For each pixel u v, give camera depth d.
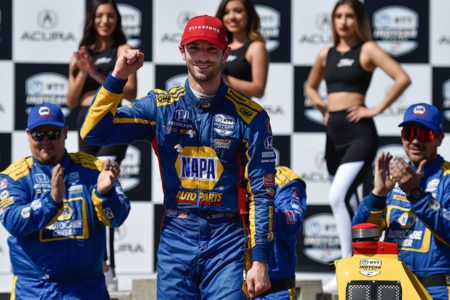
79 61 22.31
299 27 26.55
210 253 14.02
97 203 16.62
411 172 16.34
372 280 15.25
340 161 24.00
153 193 26.08
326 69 24.02
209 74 13.77
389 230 17.53
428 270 17.05
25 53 26.14
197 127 14.00
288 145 26.48
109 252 24.61
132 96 22.83
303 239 26.25
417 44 26.67
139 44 26.33
